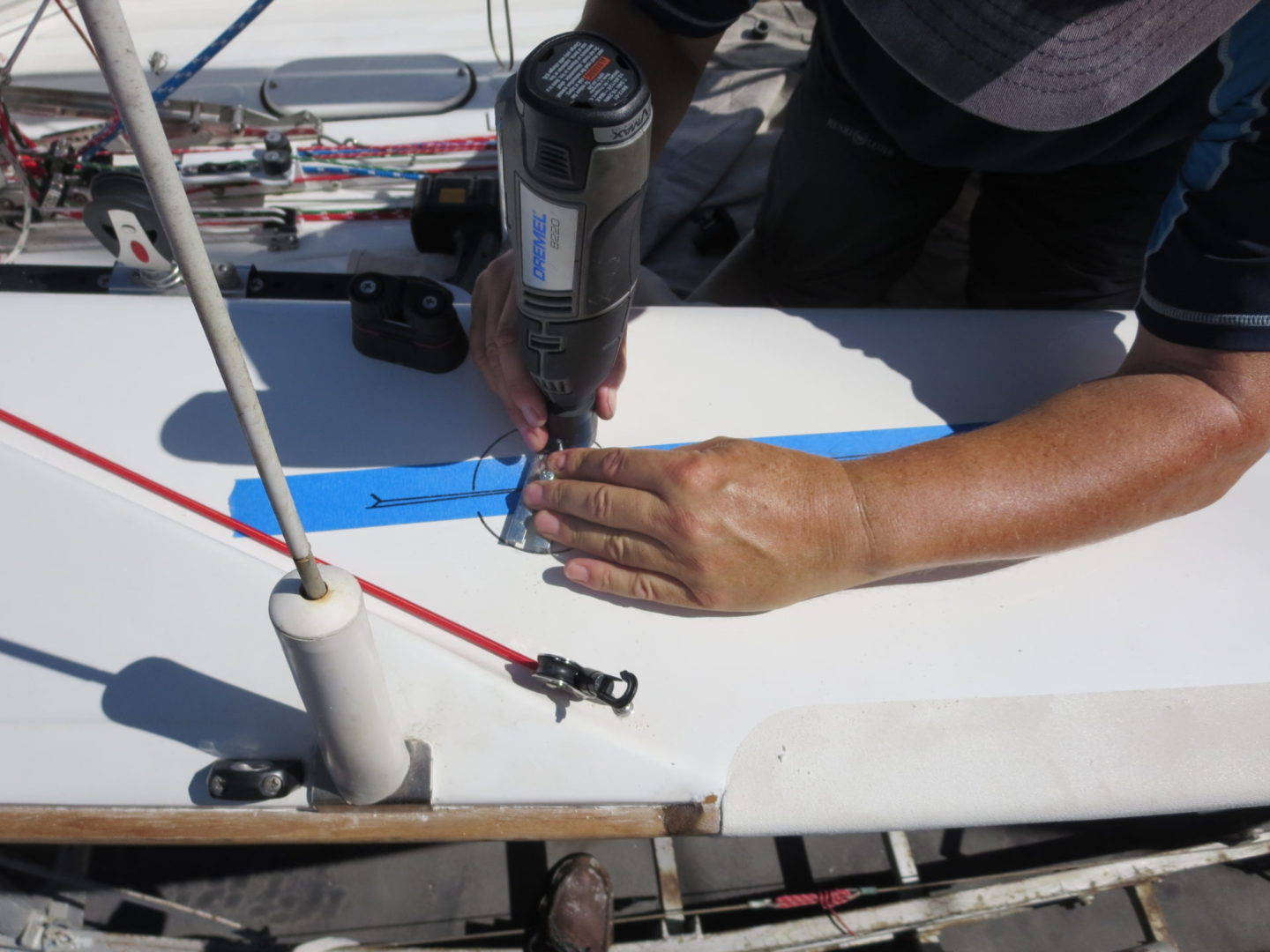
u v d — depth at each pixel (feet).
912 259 5.53
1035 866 5.33
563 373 2.96
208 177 5.10
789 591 3.14
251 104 5.93
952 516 3.16
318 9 6.52
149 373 3.64
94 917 4.90
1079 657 3.29
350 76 6.04
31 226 4.99
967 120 4.03
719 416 3.77
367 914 5.05
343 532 3.36
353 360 3.76
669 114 4.08
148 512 3.16
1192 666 3.31
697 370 3.90
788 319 4.09
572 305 2.68
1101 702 3.21
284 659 2.93
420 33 6.37
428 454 3.56
